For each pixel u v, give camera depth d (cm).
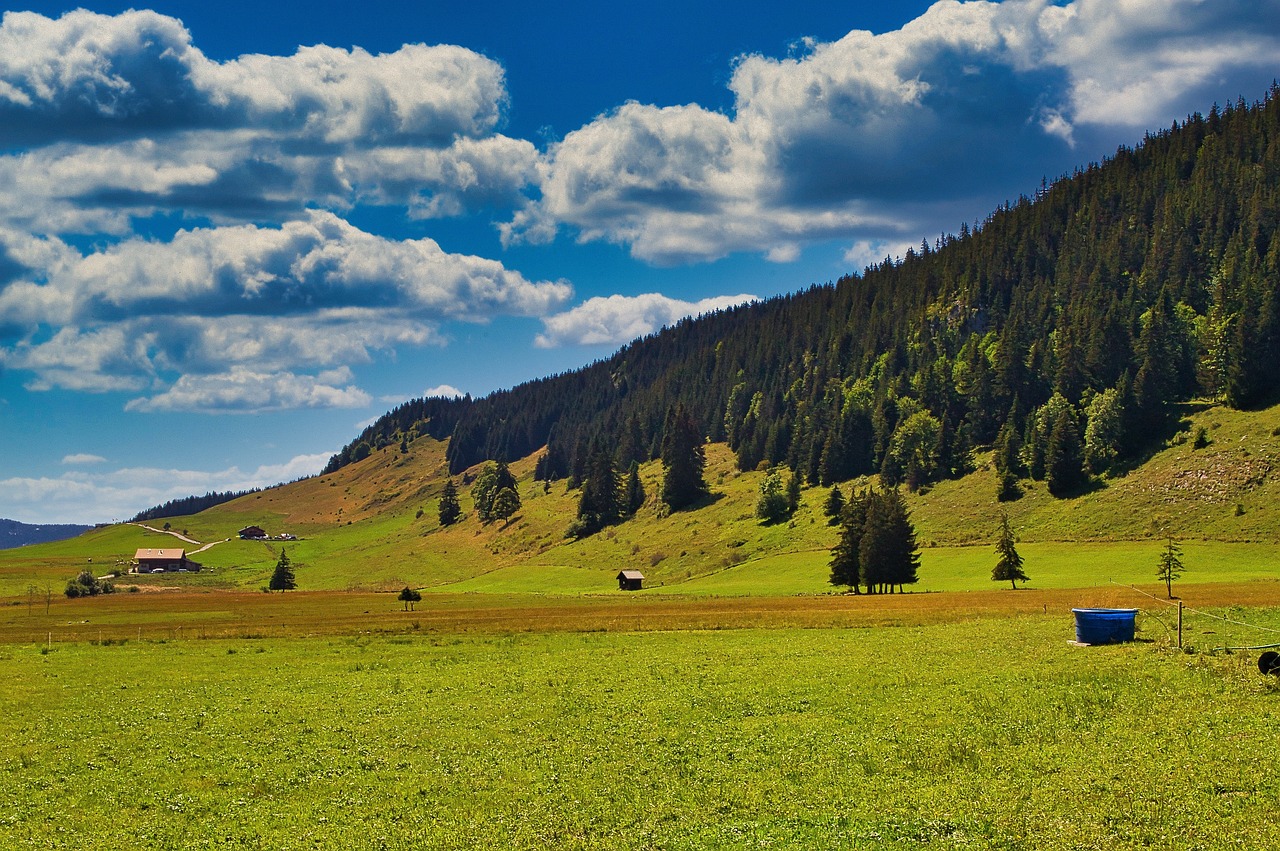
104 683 5947
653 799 3106
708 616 9194
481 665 6341
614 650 6900
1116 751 3128
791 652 6247
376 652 7300
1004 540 13312
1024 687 4284
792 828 2703
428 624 9288
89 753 4062
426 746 4000
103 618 11506
